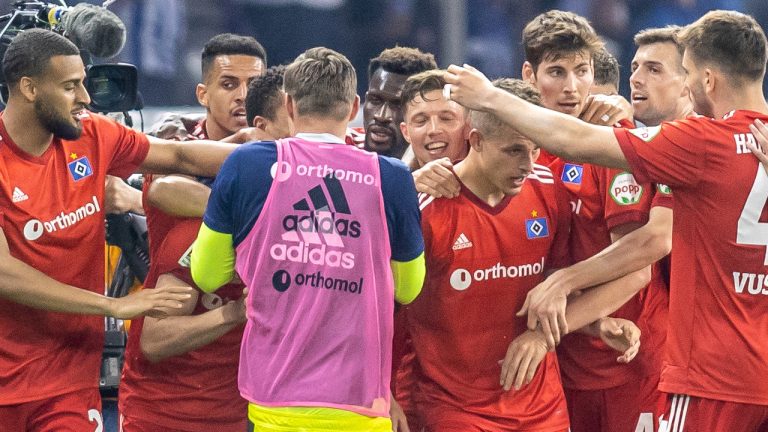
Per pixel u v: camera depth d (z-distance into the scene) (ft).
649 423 63.31
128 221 62.64
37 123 52.75
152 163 56.44
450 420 56.08
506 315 55.88
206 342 57.00
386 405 49.75
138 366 60.90
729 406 52.49
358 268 48.65
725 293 52.34
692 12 152.15
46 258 53.83
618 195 57.82
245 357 49.60
